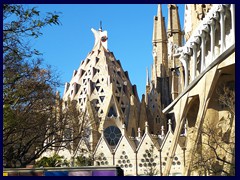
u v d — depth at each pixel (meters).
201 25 52.84
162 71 119.06
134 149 83.00
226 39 47.72
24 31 24.19
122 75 110.50
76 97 106.31
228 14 46.91
